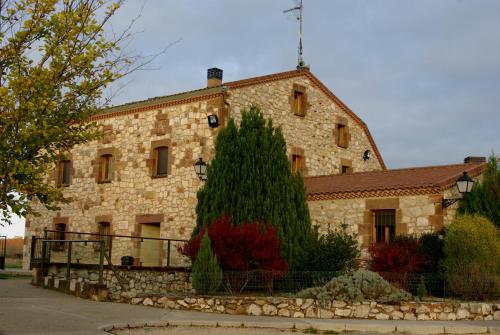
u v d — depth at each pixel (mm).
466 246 15477
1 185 7945
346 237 17594
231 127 18828
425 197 17969
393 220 18812
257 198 18000
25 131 8016
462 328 12289
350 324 12273
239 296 14391
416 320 13406
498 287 14898
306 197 19547
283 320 12859
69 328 10344
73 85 8672
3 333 9469
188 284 19156
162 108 23719
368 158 28266
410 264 15914
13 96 8039
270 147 18719
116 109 25156
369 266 17469
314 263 16906
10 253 42344
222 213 17484
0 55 8328
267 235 16062
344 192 19672
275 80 24156
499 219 17281
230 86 22094
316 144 25641
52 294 15406
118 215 24375
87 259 20969
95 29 8672
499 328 12391
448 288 15281
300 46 26156
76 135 8789
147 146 23969
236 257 15609
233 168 18297
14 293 15188
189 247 16625
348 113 27688
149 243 23547
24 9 8406
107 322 11281
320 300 13680
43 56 8523
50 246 18906
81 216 25656
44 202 8492
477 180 18312
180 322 12109
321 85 26328
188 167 22500
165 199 22984
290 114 24656
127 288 17484
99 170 25422
